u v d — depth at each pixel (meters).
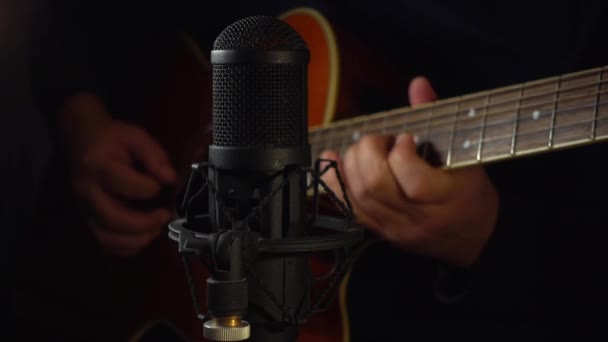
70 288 1.31
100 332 1.29
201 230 0.68
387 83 1.18
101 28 1.45
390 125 1.02
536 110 0.89
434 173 0.94
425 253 1.03
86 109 1.38
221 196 0.67
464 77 1.22
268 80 0.66
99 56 1.44
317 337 1.14
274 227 0.66
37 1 1.60
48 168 1.38
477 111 0.93
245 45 0.66
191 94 1.29
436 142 0.96
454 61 1.22
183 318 1.22
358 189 0.98
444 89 1.23
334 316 1.13
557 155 1.12
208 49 1.42
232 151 0.66
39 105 1.46
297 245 0.64
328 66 1.17
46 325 1.32
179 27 1.42
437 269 1.13
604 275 1.01
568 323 1.02
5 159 1.85
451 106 0.96
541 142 0.88
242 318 0.66
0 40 1.83
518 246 1.01
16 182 1.85
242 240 0.63
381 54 1.21
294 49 0.66
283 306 0.66
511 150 0.90
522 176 1.15
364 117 1.06
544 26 1.16
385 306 1.17
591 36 1.10
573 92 0.87
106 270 1.28
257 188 0.66
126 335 1.27
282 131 0.66
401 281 1.16
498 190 1.04
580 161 1.09
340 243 0.65
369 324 1.18
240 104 0.66
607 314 1.01
